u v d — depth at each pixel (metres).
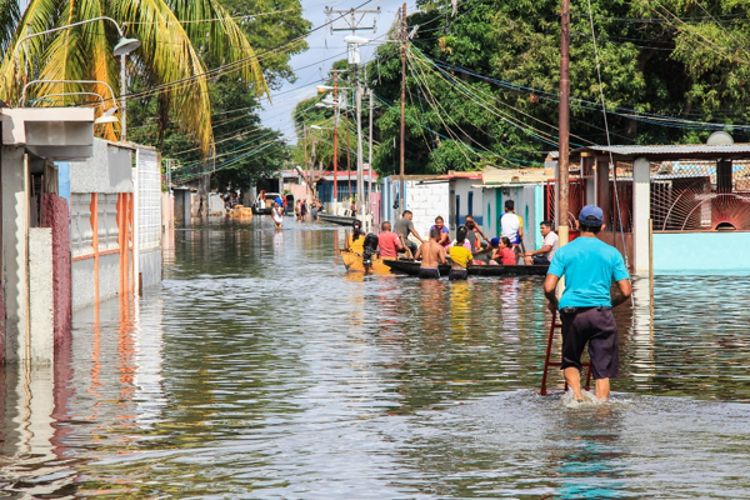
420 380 19.36
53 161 25.86
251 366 21.06
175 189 134.12
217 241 80.06
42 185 24.53
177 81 47.91
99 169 33.19
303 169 190.88
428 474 12.66
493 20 80.00
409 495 11.80
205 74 49.44
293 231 100.31
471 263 45.00
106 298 34.94
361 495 11.84
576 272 16.80
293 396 17.83
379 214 108.44
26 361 21.22
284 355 22.53
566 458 13.27
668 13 73.06
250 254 63.34
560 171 36.34
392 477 12.55
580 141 80.56
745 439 14.22
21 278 21.25
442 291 38.00
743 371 20.16
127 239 37.56
